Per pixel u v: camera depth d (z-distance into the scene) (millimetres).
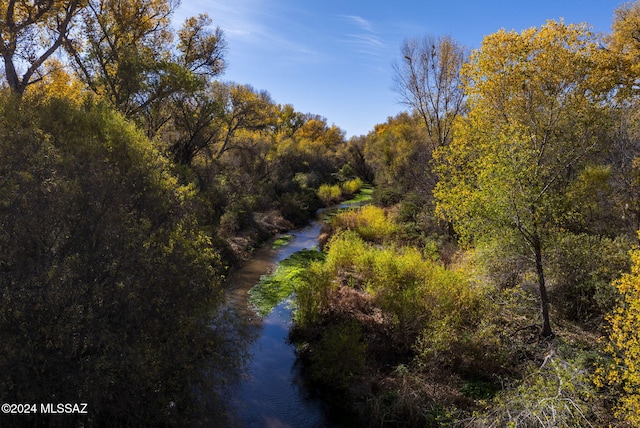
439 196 11922
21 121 7684
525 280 11539
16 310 5715
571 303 11273
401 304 11445
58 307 6176
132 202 8195
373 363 10195
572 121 10492
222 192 25922
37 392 5840
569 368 7895
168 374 7250
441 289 11867
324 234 24953
